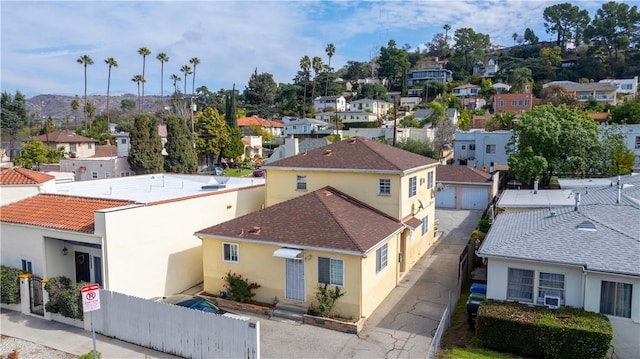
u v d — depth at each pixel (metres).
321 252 17.39
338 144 26.22
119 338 16.00
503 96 98.25
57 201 21.16
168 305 14.78
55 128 111.00
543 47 150.88
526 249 15.50
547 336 13.55
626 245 14.87
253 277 18.89
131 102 183.00
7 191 21.72
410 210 23.84
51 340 16.02
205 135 75.06
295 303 18.06
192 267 21.58
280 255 17.19
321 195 21.50
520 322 13.90
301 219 19.36
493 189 41.88
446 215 38.84
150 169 56.34
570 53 147.12
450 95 119.06
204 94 152.25
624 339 13.92
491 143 56.19
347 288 17.12
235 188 25.14
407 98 128.50
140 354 14.84
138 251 18.75
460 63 156.75
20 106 100.75
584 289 14.39
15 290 18.61
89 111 119.12
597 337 12.95
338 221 18.66
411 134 71.69
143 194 23.95
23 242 19.80
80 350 15.20
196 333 14.25
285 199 24.97
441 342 15.30
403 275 22.66
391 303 19.11
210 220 22.81
